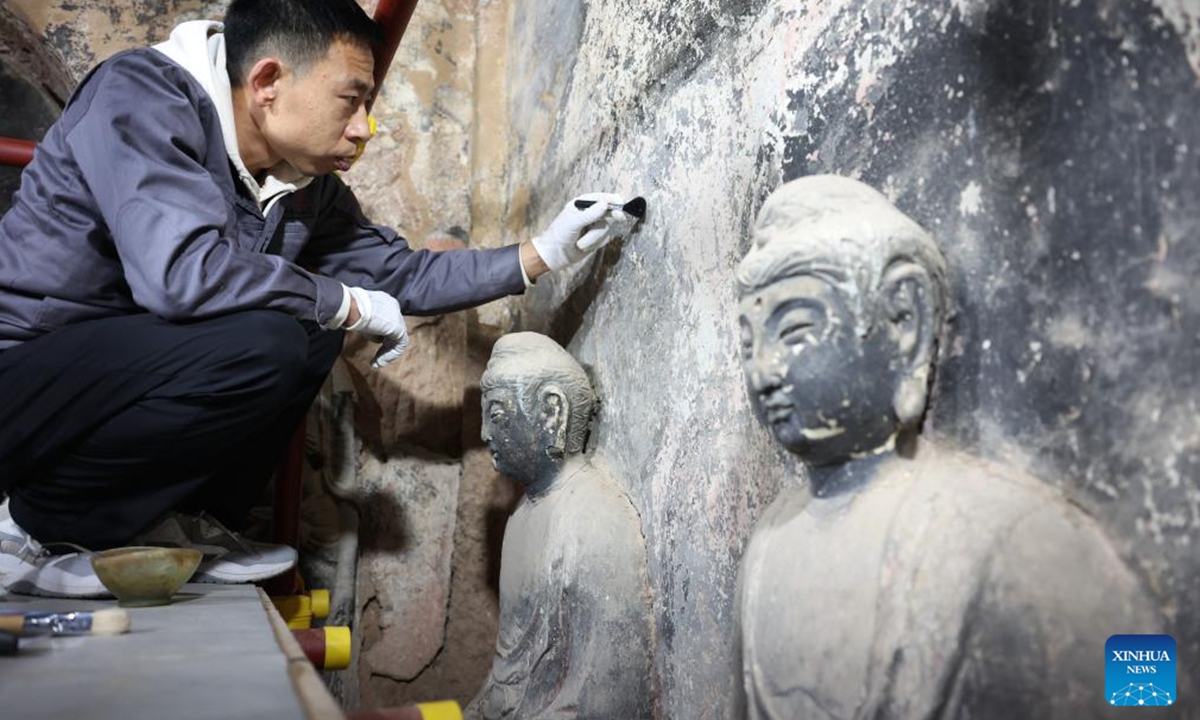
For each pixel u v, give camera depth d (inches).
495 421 69.2
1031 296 35.8
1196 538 29.5
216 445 65.7
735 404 54.5
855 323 36.9
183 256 61.5
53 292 66.3
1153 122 31.8
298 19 67.3
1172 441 30.4
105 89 64.6
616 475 69.7
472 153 107.8
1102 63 33.7
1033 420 35.3
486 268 77.9
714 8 61.5
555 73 92.5
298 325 66.5
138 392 62.4
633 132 72.4
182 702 29.6
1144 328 31.6
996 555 32.4
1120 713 30.0
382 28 80.4
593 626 62.5
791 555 40.8
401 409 100.1
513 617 69.6
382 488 99.0
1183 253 30.5
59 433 61.8
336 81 68.9
